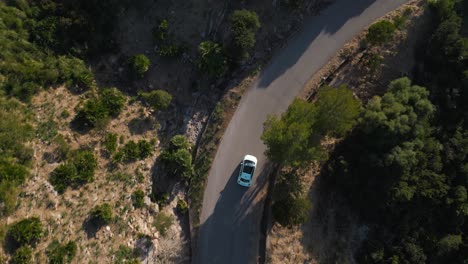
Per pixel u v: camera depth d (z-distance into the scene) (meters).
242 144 45.53
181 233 42.56
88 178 37.91
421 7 49.06
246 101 46.81
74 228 35.34
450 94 47.94
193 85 47.28
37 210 34.34
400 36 48.97
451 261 47.75
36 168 36.28
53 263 32.78
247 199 44.03
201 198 43.72
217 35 46.81
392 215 46.56
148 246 39.00
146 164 42.31
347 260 45.88
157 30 46.09
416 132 44.09
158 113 45.97
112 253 36.44
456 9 48.88
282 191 43.97
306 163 44.25
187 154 43.03
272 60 48.19
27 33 43.09
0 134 35.69
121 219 38.25
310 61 48.44
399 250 46.09
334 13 49.59
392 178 44.06
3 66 39.00
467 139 47.19
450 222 47.00
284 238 42.88
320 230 45.78
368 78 48.84
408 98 44.72
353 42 49.03
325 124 41.47
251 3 47.16
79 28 44.78
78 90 43.66
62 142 38.44
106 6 46.06
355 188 45.47
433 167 46.53
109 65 47.06
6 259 31.36
